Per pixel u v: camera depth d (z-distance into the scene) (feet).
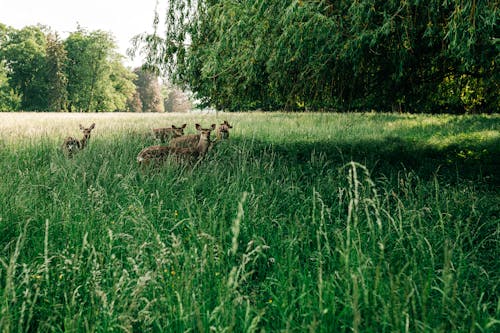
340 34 24.71
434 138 46.57
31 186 18.85
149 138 39.75
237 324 10.10
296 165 29.71
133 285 11.16
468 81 35.96
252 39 27.07
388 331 9.62
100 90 234.58
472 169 29.43
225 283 11.03
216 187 20.70
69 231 14.75
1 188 18.17
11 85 223.30
